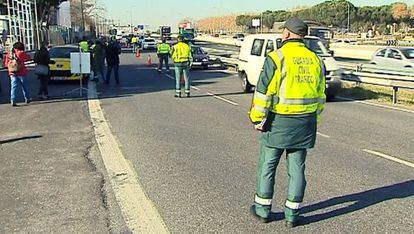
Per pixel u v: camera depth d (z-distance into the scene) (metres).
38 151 8.70
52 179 6.91
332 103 15.76
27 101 15.42
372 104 15.54
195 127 11.10
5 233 5.01
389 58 24.27
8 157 8.27
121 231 5.04
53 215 5.51
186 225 5.18
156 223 5.25
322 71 4.97
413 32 97.25
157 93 18.20
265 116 4.86
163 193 6.26
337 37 91.44
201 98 16.75
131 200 5.99
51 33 68.25
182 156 8.27
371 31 97.75
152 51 66.38
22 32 52.41
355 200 5.96
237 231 5.00
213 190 6.37
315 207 5.71
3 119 12.29
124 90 19.25
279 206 5.72
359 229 5.04
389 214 5.48
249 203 5.86
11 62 14.77
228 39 97.38
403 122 11.94
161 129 10.83
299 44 4.90
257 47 17.95
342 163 7.80
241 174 7.14
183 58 16.70
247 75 18.27
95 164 7.75
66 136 10.05
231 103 15.45
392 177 6.99
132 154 8.42
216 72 30.08
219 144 9.26
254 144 9.27
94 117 12.52
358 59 42.75
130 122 11.74
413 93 18.52
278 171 7.23
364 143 9.39
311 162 7.86
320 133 10.46
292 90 4.77
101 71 22.41
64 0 81.38
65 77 21.48
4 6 56.56
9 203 5.91
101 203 5.89
